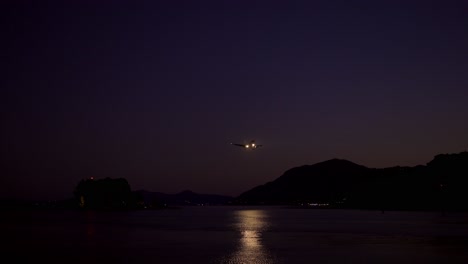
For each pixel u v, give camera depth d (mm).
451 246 61844
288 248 62250
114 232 96438
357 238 76562
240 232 95312
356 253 55562
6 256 55469
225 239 77750
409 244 65125
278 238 79062
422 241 69375
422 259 49750
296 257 52906
